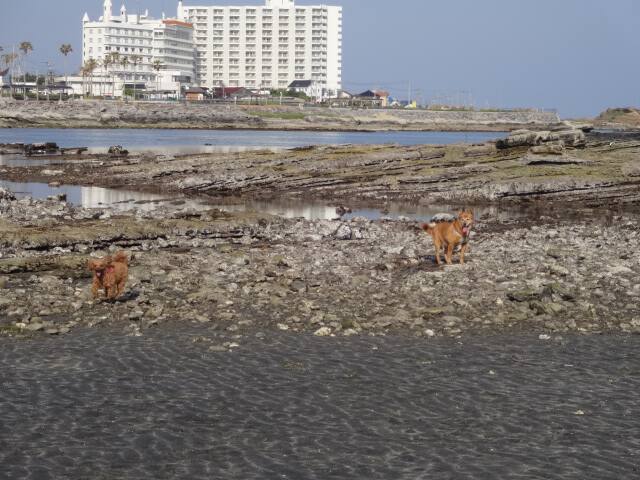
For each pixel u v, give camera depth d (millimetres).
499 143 62094
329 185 53375
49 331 17516
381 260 26250
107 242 28188
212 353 16469
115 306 19844
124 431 12609
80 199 46281
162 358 16094
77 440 12250
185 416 13234
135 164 66250
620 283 23172
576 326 19000
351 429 12852
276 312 19672
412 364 16047
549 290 21250
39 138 147250
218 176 53312
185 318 19016
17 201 40812
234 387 14578
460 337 18000
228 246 29094
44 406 13492
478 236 32906
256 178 53156
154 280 22672
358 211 43000
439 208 45125
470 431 12836
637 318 19562
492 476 11320
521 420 13281
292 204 46000
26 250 26375
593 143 64188
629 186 49844
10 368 15281
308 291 21844
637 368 16016
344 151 64375
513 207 46062
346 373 15445
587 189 49438
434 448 12203
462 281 23000
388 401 14047
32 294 20609
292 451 12031
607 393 14570
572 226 36750
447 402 14039
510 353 16891
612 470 11539
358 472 11391
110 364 15656
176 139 150500
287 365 15828
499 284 22703
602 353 16984
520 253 27656
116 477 11133
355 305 20453
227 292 21359
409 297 21312
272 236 31594
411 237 32031
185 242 29453
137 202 45094
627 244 30266
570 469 11562
